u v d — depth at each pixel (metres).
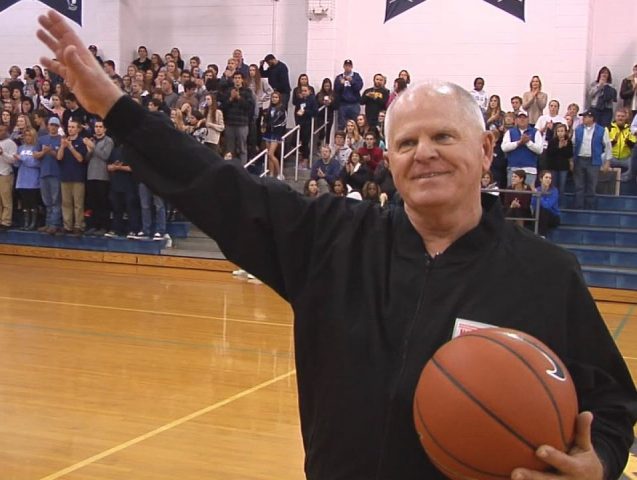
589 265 11.42
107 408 4.92
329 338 1.76
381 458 1.65
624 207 12.43
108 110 1.88
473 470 1.43
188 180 1.87
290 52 16.11
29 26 16.80
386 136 1.84
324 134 14.82
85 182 12.91
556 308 1.68
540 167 12.70
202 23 16.53
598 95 13.79
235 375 5.89
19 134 13.56
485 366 1.44
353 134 13.05
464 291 1.71
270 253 1.88
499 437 1.40
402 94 1.82
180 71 15.35
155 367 6.08
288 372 6.03
